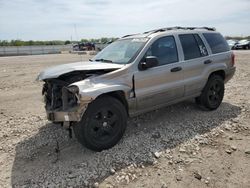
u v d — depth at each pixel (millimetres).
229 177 3604
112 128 4422
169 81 5184
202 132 5016
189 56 5598
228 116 5852
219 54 6254
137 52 4816
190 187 3412
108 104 4324
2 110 7031
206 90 5973
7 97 8547
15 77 13133
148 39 5051
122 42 5520
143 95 4785
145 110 4984
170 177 3633
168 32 5398
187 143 4570
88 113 4137
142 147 4441
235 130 5125
